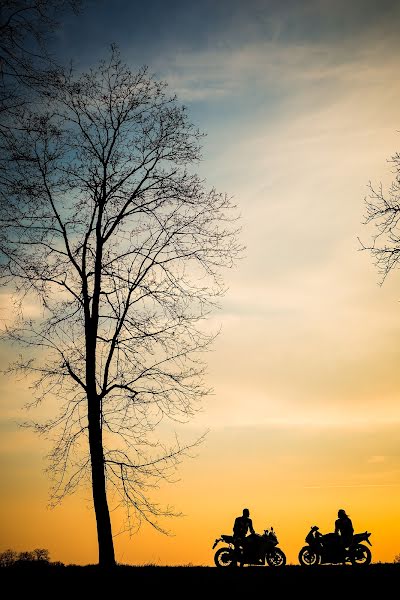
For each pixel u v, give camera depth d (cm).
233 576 1634
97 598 1384
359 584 1508
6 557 1775
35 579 1552
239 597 1409
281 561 1900
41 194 1714
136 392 1727
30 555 1792
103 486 1669
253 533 1912
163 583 1534
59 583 1510
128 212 1847
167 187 1841
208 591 1459
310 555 1914
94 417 1702
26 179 1644
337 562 1867
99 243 1811
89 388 1719
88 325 1758
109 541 1634
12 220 1653
